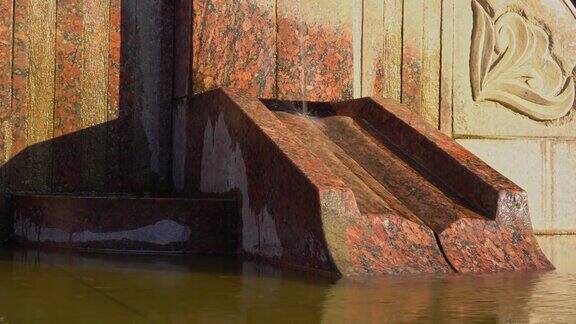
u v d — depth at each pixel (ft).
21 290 18.25
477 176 25.82
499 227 24.59
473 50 37.88
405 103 36.68
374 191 25.90
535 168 38.78
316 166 23.75
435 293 18.56
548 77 39.19
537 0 38.99
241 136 27.12
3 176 31.27
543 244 33.60
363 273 21.62
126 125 33.68
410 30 36.86
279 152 24.39
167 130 34.37
